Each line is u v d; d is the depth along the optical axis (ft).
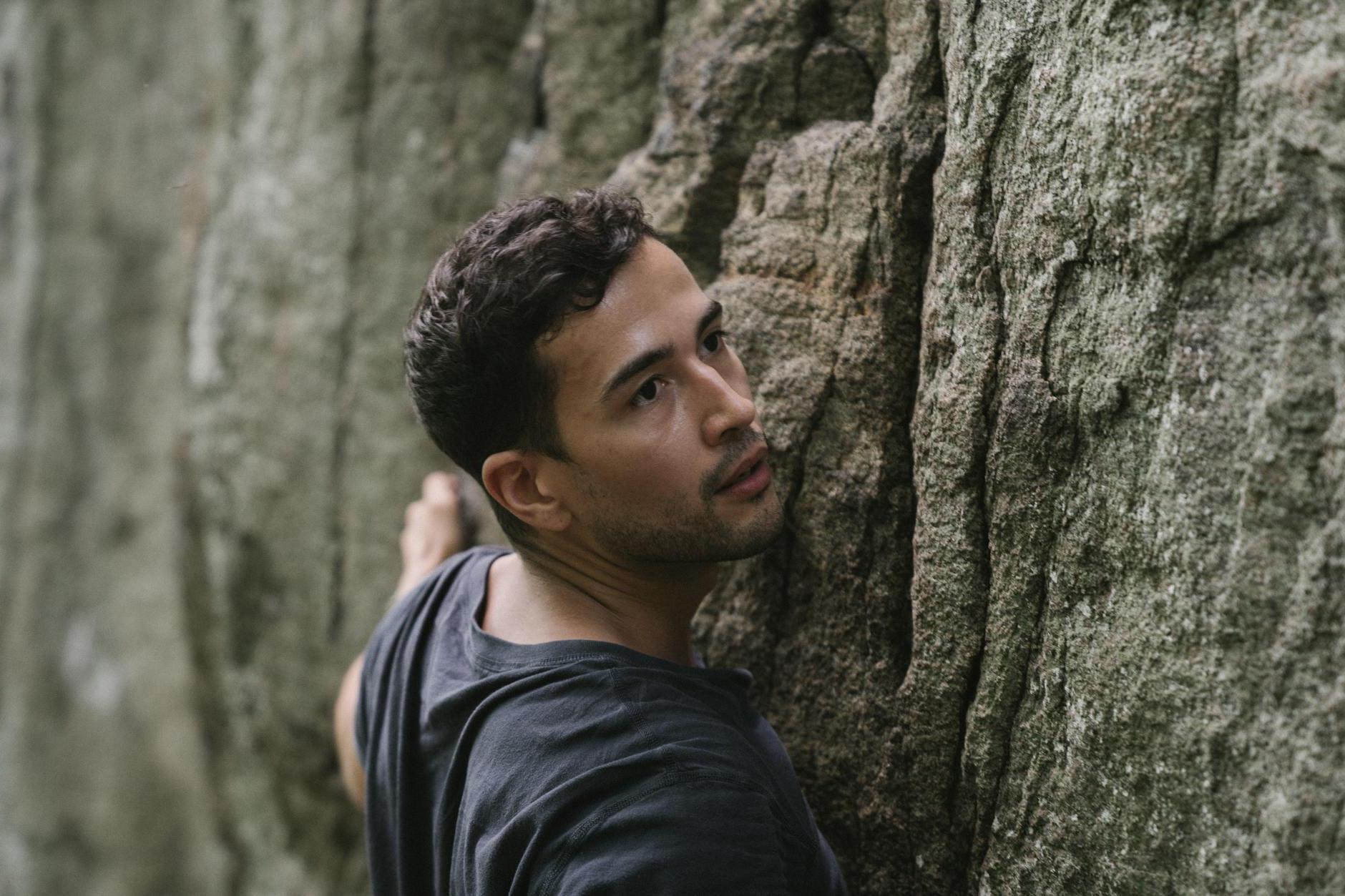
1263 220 3.03
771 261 4.48
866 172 4.23
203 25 8.89
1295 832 2.96
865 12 4.49
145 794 10.79
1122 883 3.39
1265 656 3.03
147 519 10.50
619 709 3.38
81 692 11.25
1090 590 3.48
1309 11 2.91
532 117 6.27
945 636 3.87
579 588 3.82
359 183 6.96
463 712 3.72
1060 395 3.54
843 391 4.26
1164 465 3.27
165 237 9.95
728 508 3.61
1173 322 3.24
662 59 5.60
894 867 4.14
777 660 4.45
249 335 7.64
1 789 12.10
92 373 10.90
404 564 6.81
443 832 3.71
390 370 6.84
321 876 7.77
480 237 3.60
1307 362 2.94
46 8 11.05
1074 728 3.51
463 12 6.49
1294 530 2.97
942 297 3.91
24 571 11.62
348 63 6.98
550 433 3.53
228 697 8.15
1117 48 3.32
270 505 7.50
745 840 3.20
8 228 11.62
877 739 4.14
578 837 3.20
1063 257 3.49
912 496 4.15
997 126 3.69
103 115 10.53
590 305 3.39
